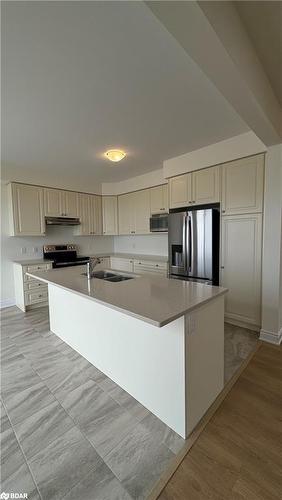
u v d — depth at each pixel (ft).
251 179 9.02
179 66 5.18
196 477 4.01
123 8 3.82
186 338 4.65
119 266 16.22
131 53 4.78
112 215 17.13
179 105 6.82
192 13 3.06
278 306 8.55
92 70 5.28
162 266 13.29
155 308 4.64
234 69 4.22
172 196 11.91
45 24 4.11
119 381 6.42
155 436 4.85
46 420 5.31
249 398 5.89
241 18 4.25
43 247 15.02
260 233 8.96
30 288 12.99
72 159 11.49
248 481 3.94
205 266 10.30
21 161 11.65
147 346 5.42
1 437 4.87
